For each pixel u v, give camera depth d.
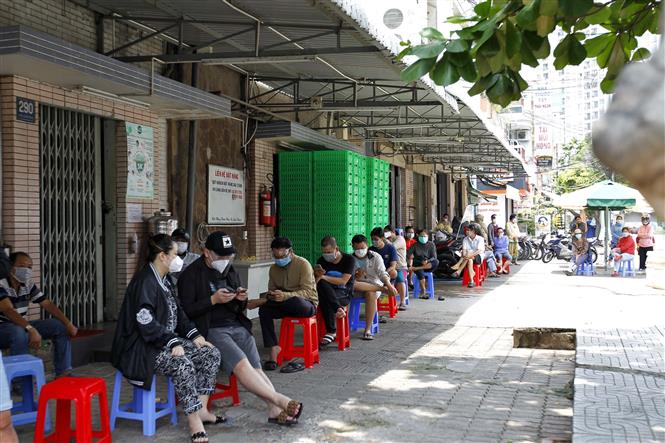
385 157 19.05
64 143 7.98
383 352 8.43
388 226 12.33
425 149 20.34
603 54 4.79
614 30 4.67
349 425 5.54
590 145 0.73
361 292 9.55
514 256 25.06
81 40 8.10
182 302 5.63
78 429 4.60
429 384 6.82
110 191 8.71
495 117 25.56
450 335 9.62
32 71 6.68
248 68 11.46
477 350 8.58
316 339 7.83
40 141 7.56
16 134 6.95
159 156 9.45
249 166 12.09
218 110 9.16
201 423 5.07
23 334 6.05
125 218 8.70
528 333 8.94
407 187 21.38
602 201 20.25
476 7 4.42
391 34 7.12
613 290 15.44
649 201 0.70
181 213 10.03
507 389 6.62
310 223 12.67
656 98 0.69
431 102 10.60
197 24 8.42
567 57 4.57
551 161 55.28
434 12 16.53
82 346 7.56
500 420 5.63
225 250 5.74
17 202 6.98
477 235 17.42
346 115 15.26
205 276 5.75
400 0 9.38
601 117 0.72
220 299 5.61
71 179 8.12
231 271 5.98
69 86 7.44
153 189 9.24
